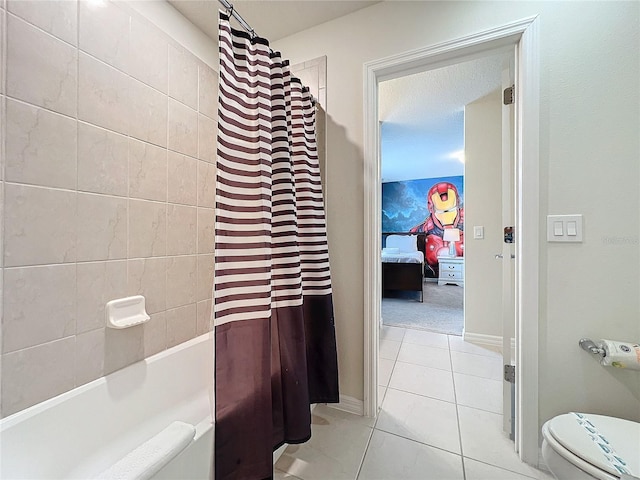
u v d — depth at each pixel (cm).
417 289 427
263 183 115
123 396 118
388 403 167
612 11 109
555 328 116
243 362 107
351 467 120
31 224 96
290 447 132
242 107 114
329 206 168
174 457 83
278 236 133
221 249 103
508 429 138
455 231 588
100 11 117
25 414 92
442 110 285
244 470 104
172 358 137
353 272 162
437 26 140
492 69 214
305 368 132
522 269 121
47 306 100
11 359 91
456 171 555
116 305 121
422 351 241
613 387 109
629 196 107
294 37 177
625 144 107
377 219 166
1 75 89
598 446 82
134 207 131
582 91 112
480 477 114
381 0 152
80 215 110
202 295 169
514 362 142
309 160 153
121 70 126
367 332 157
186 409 139
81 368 109
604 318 110
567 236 114
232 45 113
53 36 102
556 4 117
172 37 154
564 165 115
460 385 186
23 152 94
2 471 87
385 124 321
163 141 146
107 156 120
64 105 105
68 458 100
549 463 88
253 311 110
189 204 162
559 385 116
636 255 106
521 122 122
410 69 153
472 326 265
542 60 118
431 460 123
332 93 166
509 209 139
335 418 154
